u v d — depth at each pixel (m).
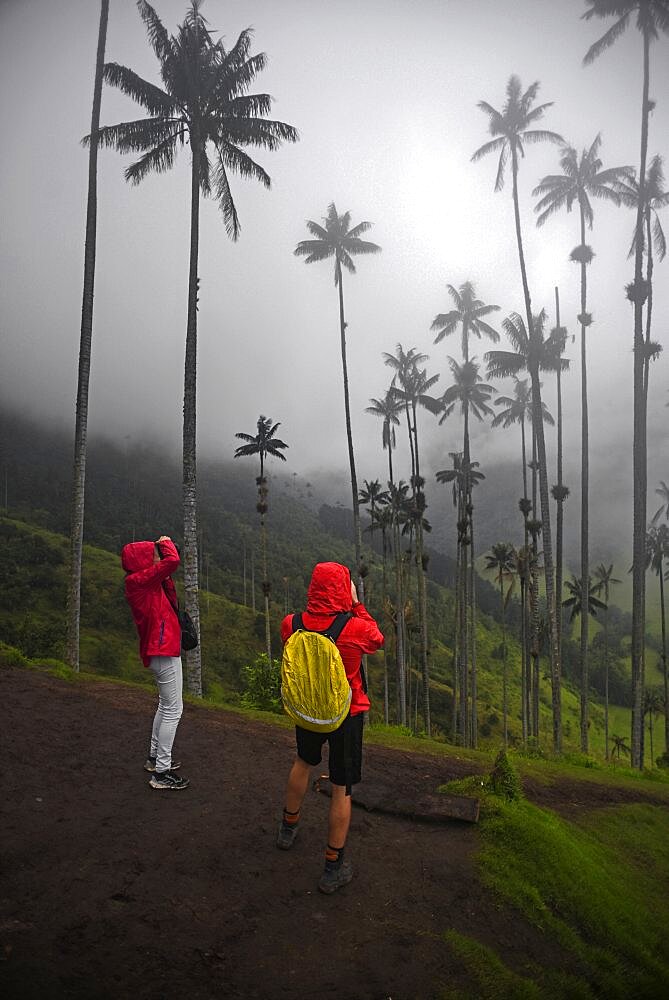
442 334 50.69
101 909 3.09
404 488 50.25
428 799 5.14
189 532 16.61
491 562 48.94
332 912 3.36
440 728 61.88
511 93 32.38
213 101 18.78
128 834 3.98
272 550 155.38
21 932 2.79
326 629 3.55
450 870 4.04
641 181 25.00
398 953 3.07
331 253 38.19
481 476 50.38
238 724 7.61
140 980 2.60
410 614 46.66
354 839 4.35
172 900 3.27
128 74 17.89
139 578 4.62
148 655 4.76
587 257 34.22
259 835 4.20
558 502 38.66
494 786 5.47
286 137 19.52
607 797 8.00
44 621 78.56
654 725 89.00
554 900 4.03
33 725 6.05
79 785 4.72
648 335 29.42
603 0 24.12
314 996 2.68
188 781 4.98
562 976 3.26
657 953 4.01
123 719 6.73
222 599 99.31
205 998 2.55
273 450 47.78
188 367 17.31
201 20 18.72
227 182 20.06
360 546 35.94
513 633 115.31
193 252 17.89
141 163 19.19
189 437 16.97
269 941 3.03
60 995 2.42
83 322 15.19
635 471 23.64
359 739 3.58
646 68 25.22
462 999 2.79
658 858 6.09
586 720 34.03
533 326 33.03
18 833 3.79
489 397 50.09
